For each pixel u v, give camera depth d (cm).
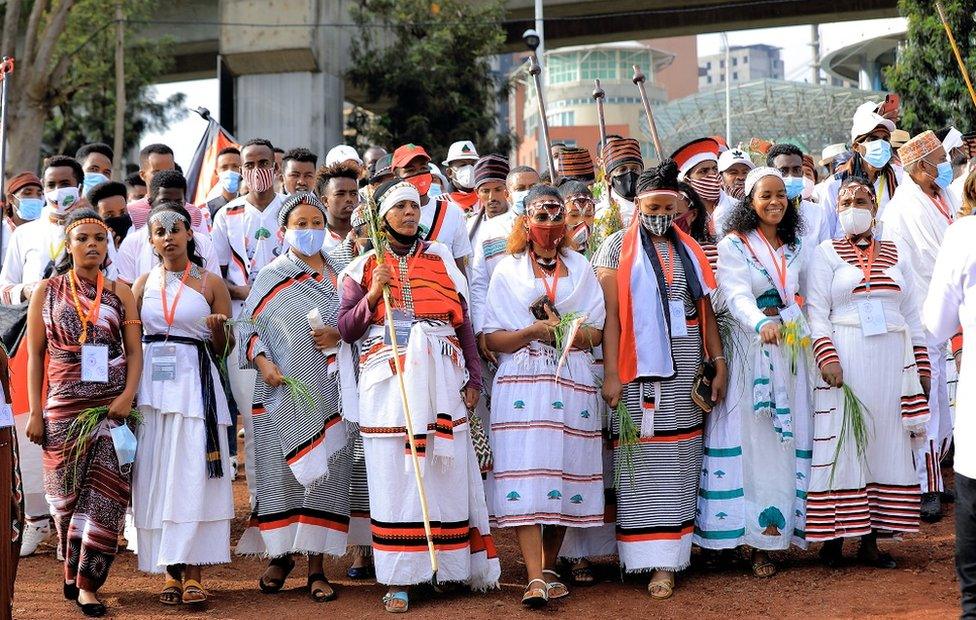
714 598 639
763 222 692
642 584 675
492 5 2866
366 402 636
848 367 679
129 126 3462
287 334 673
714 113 4519
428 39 2822
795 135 4438
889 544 738
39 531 788
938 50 1856
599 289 670
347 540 689
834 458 668
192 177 1190
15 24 2594
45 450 657
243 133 2961
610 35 3316
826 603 617
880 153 888
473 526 655
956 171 1020
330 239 779
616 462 665
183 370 663
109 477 647
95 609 635
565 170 924
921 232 827
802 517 677
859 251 689
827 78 7188
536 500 639
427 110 2802
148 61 3416
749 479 674
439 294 645
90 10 3200
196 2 3516
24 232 866
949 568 674
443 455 624
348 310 642
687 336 665
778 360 675
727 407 674
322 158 2909
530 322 660
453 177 1062
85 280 662
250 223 892
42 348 663
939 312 543
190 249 706
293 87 2920
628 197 761
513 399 652
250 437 779
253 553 695
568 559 694
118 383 659
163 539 644
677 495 654
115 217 848
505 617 614
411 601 652
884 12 3055
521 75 3047
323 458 655
